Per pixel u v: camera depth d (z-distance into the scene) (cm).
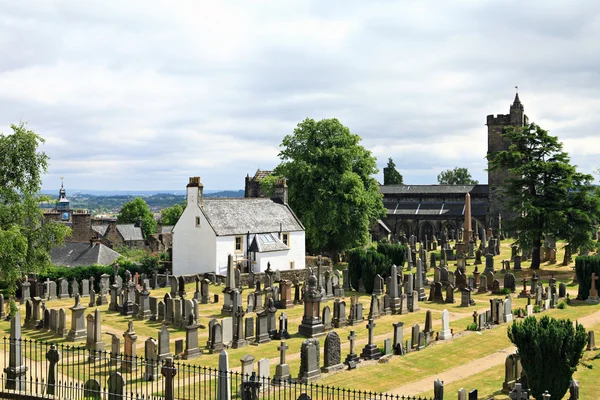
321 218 7775
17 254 3634
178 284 5597
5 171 3944
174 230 6956
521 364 2509
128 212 13988
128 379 2744
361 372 2945
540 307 4656
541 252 7712
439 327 4025
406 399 2388
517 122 11925
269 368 2833
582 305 4894
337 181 7738
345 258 8450
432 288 5269
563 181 6662
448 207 12575
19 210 3938
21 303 4756
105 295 4981
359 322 4219
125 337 2942
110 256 6956
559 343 2336
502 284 6044
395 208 13075
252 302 4697
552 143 7044
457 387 2706
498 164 7381
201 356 3219
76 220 10094
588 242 6606
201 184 6794
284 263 7131
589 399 2530
